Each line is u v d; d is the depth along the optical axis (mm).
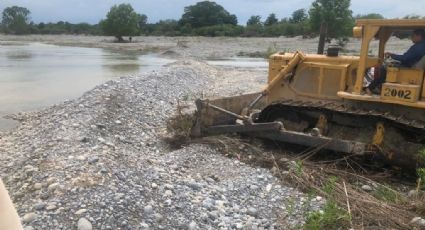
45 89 19656
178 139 9070
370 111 7395
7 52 46406
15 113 13750
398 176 7316
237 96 9898
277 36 73188
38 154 7488
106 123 9734
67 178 6113
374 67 7543
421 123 6859
